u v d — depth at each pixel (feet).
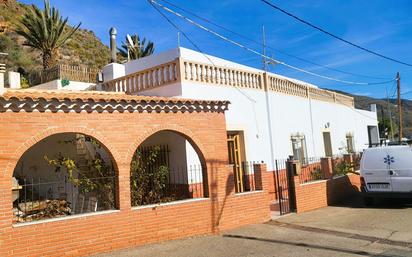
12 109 24.38
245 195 35.50
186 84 40.98
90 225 26.40
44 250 24.44
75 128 26.81
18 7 186.19
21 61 130.52
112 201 31.37
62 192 39.19
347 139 83.51
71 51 168.35
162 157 40.04
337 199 48.85
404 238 29.37
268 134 51.37
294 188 41.34
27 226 24.03
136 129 29.60
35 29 83.46
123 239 27.78
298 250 26.53
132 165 33.09
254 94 49.85
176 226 30.53
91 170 33.58
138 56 105.91
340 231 32.27
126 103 28.91
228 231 33.17
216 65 44.88
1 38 141.90
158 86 43.24
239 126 46.37
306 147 62.03
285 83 58.44
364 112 97.76
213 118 34.24
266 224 35.63
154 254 26.27
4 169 23.67
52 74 68.69
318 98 70.59
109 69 52.95
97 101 27.40
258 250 26.89
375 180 44.39
